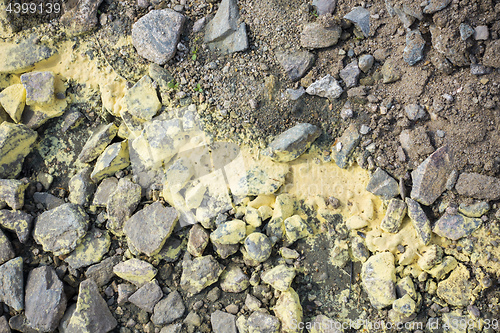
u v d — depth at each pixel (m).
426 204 0.75
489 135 0.75
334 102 0.79
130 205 0.78
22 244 0.78
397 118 0.77
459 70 0.76
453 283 0.74
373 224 0.77
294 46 0.79
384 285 0.74
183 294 0.76
